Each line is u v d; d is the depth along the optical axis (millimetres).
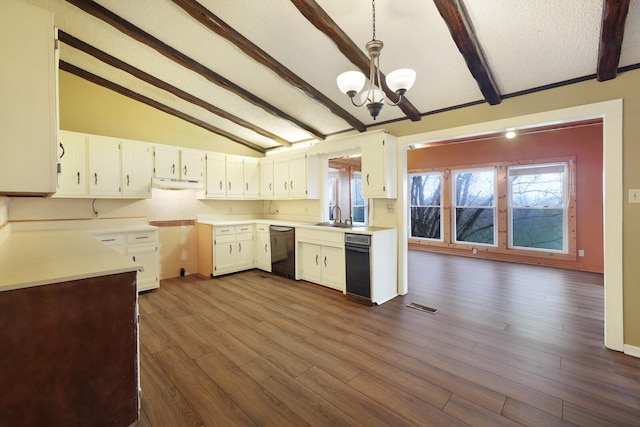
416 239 7180
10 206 3312
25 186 1447
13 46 1422
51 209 3631
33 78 1461
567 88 2609
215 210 5195
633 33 2037
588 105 2494
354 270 3604
